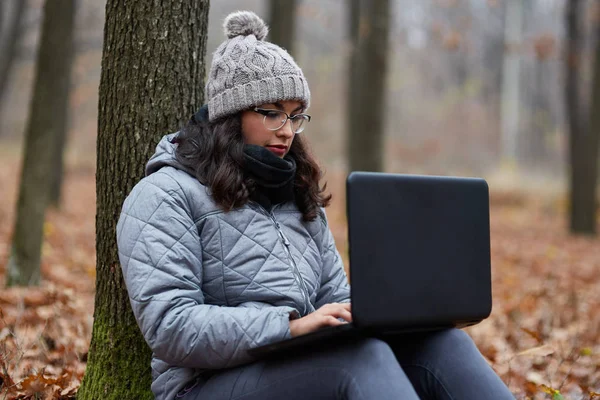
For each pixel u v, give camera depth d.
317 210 2.63
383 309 2.11
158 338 2.17
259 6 27.88
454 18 31.59
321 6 24.02
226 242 2.36
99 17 19.66
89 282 6.13
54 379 2.93
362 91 11.39
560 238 13.48
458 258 2.29
